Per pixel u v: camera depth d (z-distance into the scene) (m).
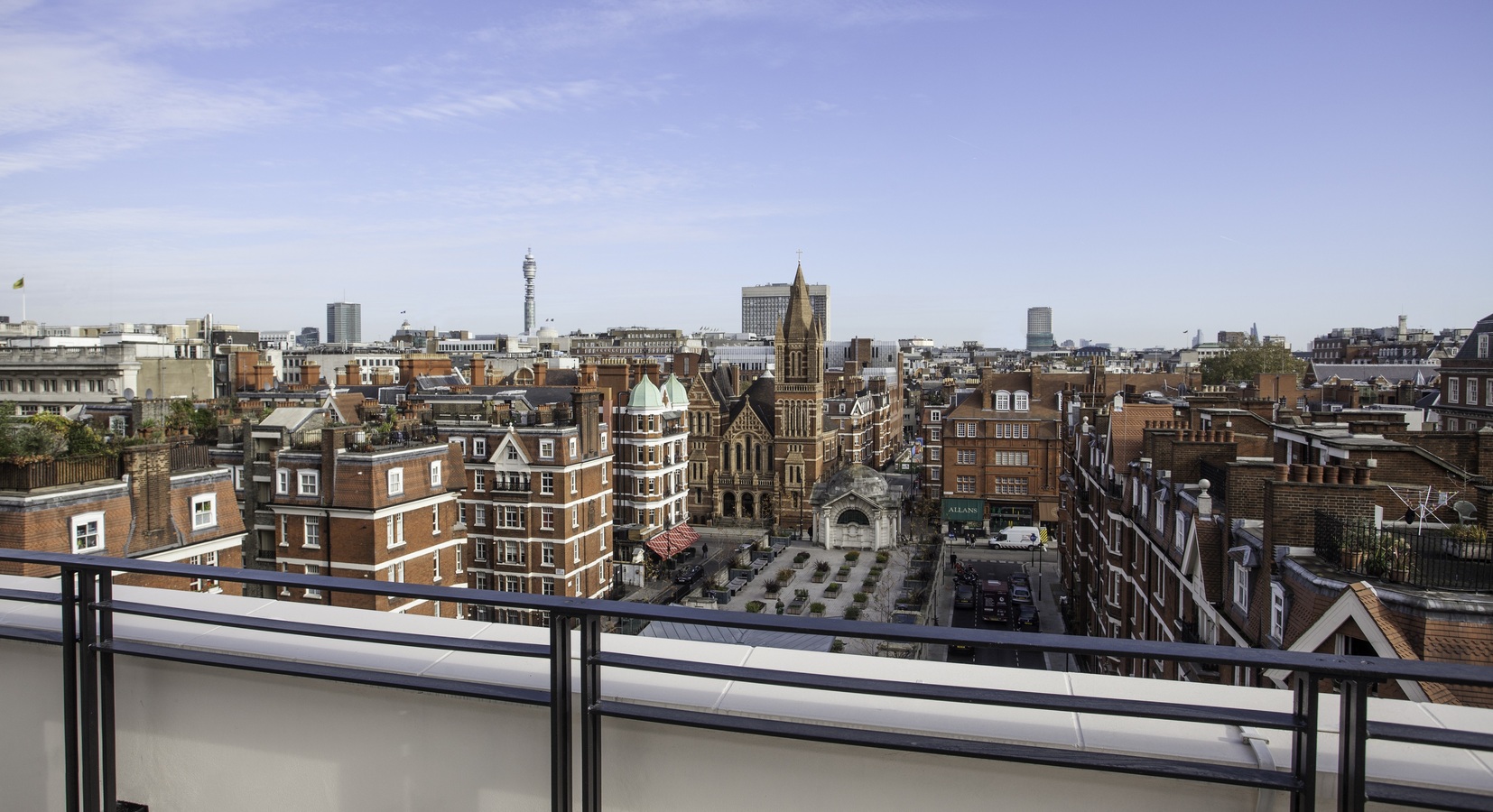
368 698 8.74
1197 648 6.43
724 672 7.44
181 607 10.06
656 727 8.05
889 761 7.57
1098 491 56.06
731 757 7.90
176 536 43.41
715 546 106.19
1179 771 6.72
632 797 8.17
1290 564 22.72
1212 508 30.84
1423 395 99.06
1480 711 7.66
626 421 98.38
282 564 54.62
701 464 121.19
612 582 80.12
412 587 8.14
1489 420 73.62
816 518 106.69
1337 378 127.56
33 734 9.74
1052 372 137.12
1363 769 6.38
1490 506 23.00
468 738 8.50
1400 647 17.78
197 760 9.34
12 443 39.47
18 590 9.57
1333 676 6.25
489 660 8.89
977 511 108.50
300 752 9.00
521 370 142.00
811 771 7.74
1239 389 103.19
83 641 9.05
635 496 98.25
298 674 8.45
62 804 9.66
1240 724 6.58
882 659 8.59
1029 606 71.75
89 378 105.38
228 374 148.50
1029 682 8.04
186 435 58.31
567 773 7.89
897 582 88.25
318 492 53.88
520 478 71.88
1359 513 23.70
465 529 60.53
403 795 8.72
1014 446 107.88
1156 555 38.97
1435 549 21.05
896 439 192.12
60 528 37.53
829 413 139.88
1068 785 7.30
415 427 64.25
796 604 78.56
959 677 8.13
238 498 55.44
